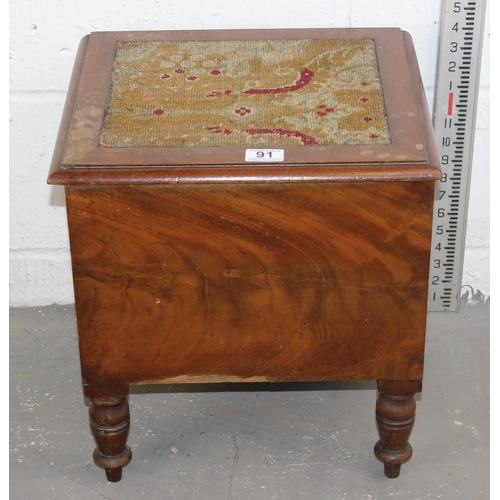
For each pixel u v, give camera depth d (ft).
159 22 6.29
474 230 7.07
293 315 4.92
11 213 6.92
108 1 6.20
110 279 4.81
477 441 5.91
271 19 6.28
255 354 5.05
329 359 5.07
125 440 5.47
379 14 6.29
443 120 6.59
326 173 4.50
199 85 5.10
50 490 5.57
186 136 4.74
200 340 5.00
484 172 6.84
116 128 4.79
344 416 6.15
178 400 6.31
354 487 5.56
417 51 6.44
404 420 5.31
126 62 5.28
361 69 5.19
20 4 6.17
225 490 5.55
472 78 6.42
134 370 5.10
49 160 6.73
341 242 4.71
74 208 4.62
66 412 6.22
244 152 4.61
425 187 4.57
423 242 4.71
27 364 6.68
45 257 7.13
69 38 6.32
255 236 4.69
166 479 5.65
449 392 6.35
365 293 4.85
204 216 4.64
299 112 4.89
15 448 5.90
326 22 6.31
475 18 6.21
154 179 4.51
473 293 7.28
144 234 4.69
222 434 6.01
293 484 5.58
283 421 6.11
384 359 5.06
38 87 6.48
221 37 5.52
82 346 5.01
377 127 4.77
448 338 6.90
